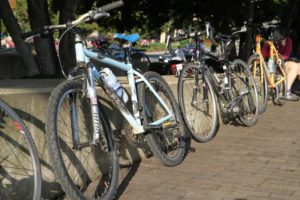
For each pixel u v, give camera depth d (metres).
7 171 3.44
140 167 4.87
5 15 7.79
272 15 16.89
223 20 15.98
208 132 6.29
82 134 3.93
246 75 7.00
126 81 4.81
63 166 3.34
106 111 4.51
